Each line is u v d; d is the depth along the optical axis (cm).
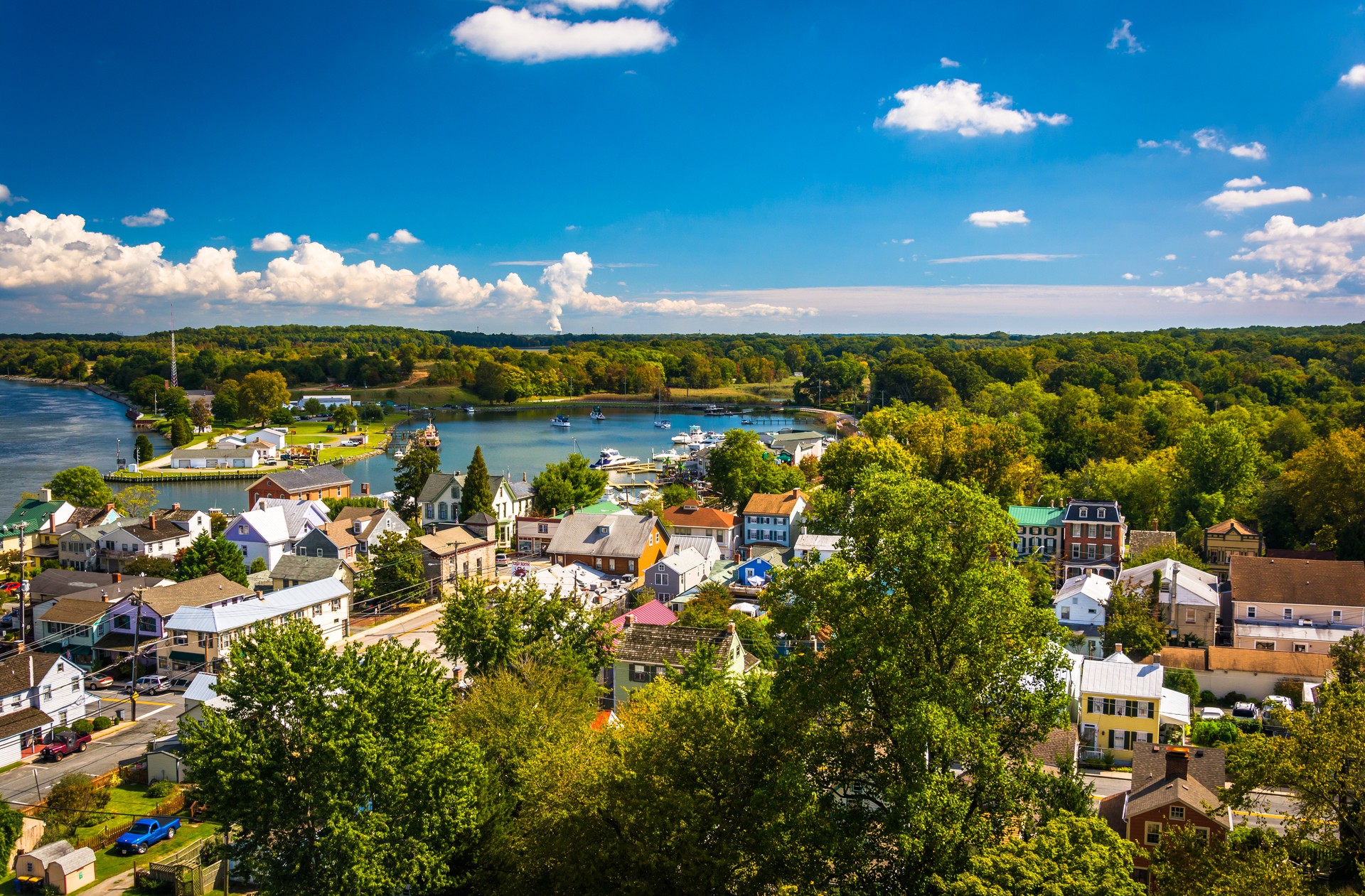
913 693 3159
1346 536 10756
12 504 16238
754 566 11144
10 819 5194
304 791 3525
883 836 3250
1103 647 8656
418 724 3788
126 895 4950
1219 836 4481
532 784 3956
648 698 4794
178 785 6219
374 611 10356
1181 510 12731
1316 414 18438
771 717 3497
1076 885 2641
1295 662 7525
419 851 3606
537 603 6956
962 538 3316
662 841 3434
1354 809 3547
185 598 8981
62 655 8375
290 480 16038
